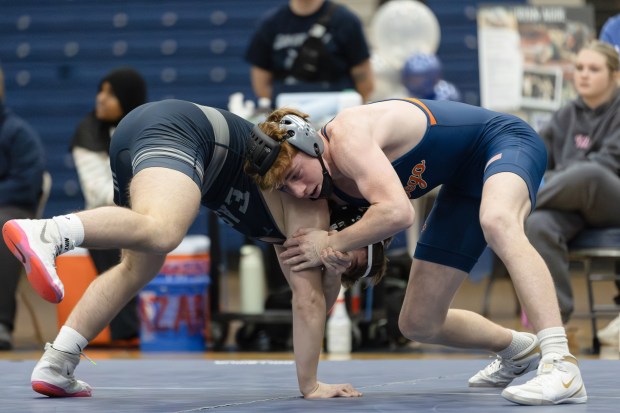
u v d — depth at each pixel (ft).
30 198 47.11
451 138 25.58
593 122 43.37
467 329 27.45
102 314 25.80
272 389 27.58
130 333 46.73
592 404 22.34
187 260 44.06
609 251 40.32
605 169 40.11
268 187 23.38
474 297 70.64
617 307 42.19
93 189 47.39
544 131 44.83
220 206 25.18
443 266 26.53
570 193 39.83
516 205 23.63
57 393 25.66
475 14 91.81
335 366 34.88
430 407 22.57
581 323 54.54
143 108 24.56
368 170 23.16
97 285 25.89
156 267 25.68
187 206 22.21
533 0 89.10
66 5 96.12
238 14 94.68
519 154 24.81
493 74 54.13
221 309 51.29
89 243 20.83
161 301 43.88
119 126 24.80
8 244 20.52
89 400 24.89
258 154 23.24
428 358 38.99
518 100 53.88
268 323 45.37
